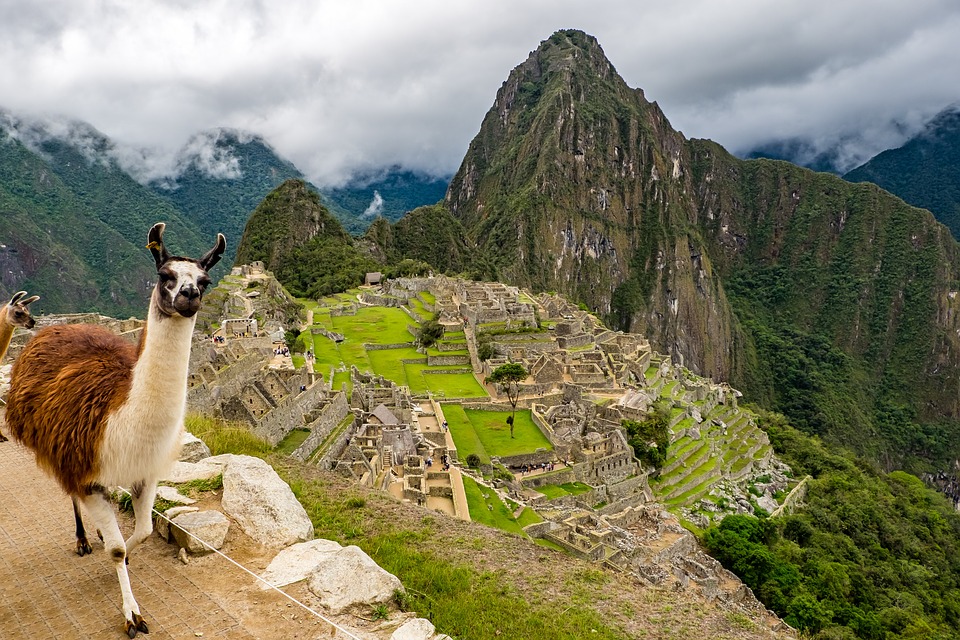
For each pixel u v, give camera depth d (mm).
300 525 10117
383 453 33812
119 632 6844
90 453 6711
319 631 7336
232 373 34594
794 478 78312
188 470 11812
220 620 7309
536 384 66625
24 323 11133
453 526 14188
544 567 12938
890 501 80688
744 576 41250
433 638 7598
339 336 79688
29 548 8484
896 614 45719
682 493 58844
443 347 74938
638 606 12195
